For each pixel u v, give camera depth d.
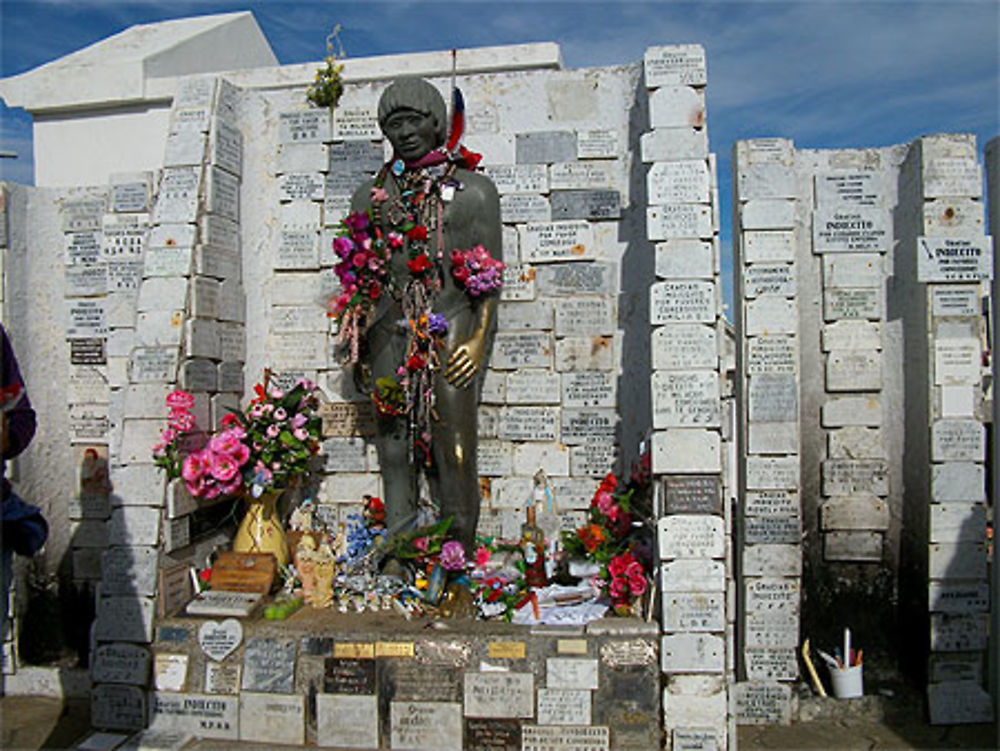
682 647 4.35
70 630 5.98
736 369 5.39
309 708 4.54
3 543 3.72
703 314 4.59
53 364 6.19
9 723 5.04
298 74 6.63
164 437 4.91
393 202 5.20
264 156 6.18
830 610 5.46
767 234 5.20
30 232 6.14
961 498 5.05
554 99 5.91
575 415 5.78
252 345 6.05
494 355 5.84
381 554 5.24
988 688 5.09
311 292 6.10
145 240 5.60
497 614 4.67
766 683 5.02
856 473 5.46
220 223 5.64
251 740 4.58
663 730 4.37
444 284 5.16
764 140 5.25
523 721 4.39
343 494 6.05
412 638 4.48
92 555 6.02
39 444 6.07
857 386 5.45
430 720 4.43
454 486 5.10
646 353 5.71
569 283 5.80
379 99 5.68
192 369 5.25
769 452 5.13
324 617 4.76
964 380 5.09
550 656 4.39
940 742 4.71
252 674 4.61
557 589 4.97
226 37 8.30
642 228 5.72
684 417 4.52
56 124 7.20
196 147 5.56
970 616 5.01
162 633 4.74
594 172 5.81
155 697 4.70
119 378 5.97
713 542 4.41
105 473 6.06
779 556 5.10
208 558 5.34
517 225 5.85
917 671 5.23
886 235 5.50
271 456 5.19
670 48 4.86
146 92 6.98
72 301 6.16
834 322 5.48
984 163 5.27
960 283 5.12
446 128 5.37
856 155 5.55
